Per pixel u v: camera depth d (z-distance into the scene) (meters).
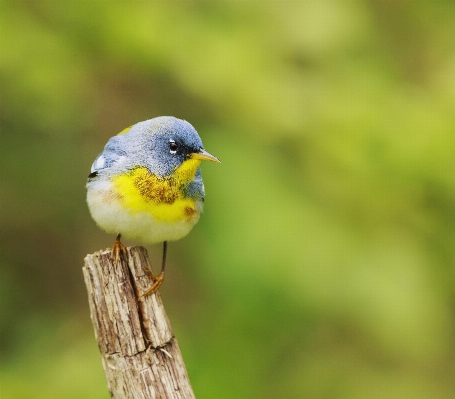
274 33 11.87
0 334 12.69
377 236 11.27
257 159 11.18
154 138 8.62
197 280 12.84
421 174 11.48
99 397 10.84
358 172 11.39
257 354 11.67
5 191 12.86
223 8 12.01
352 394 12.12
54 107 11.82
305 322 11.92
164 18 11.58
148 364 7.00
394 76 12.51
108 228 8.68
